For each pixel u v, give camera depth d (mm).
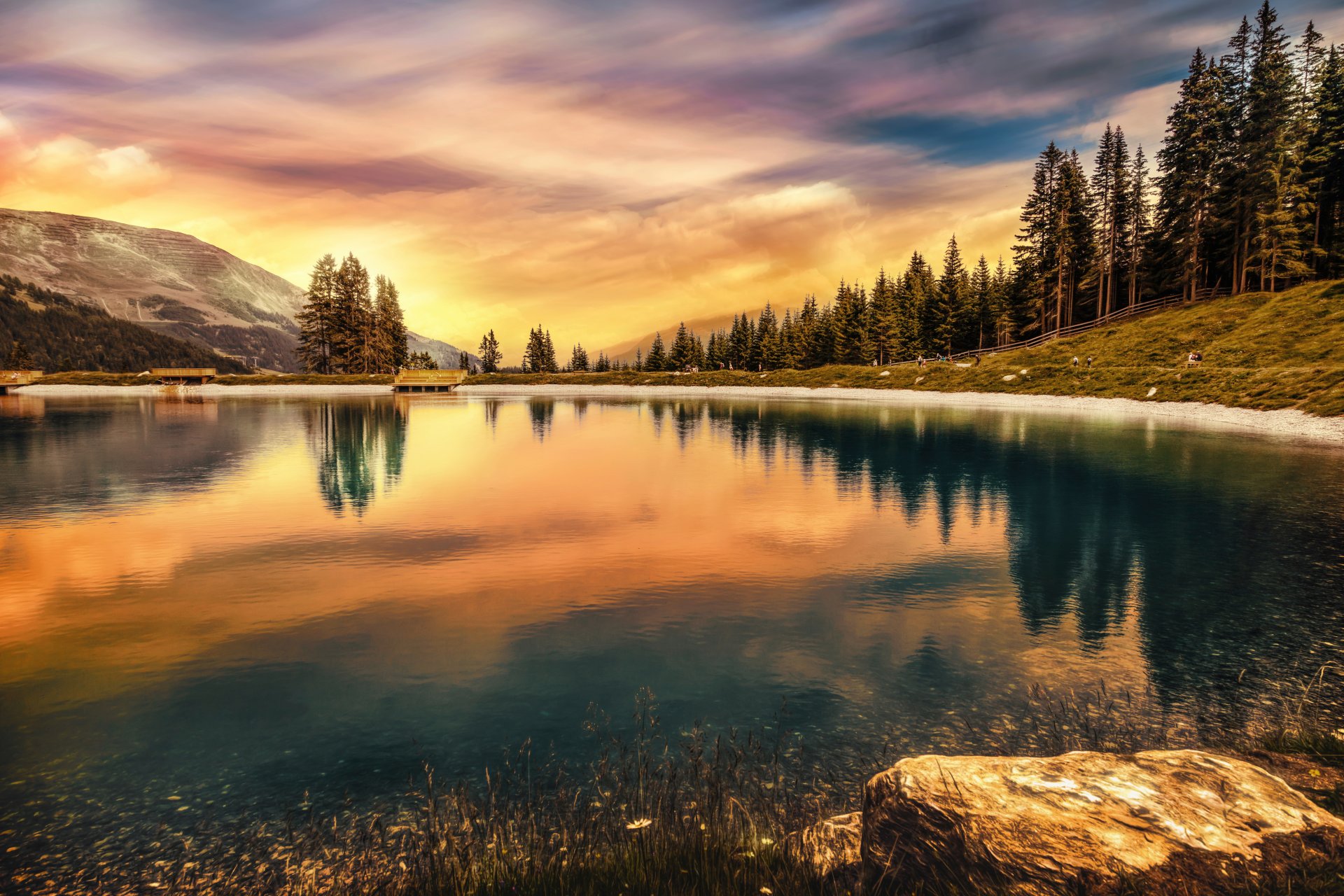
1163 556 10406
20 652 7113
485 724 5648
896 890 3064
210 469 19500
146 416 39219
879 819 3316
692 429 31797
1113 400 41344
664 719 5703
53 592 8992
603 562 10367
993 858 2816
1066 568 9891
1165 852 2701
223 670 6703
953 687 6234
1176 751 3490
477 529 12445
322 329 97562
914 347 89188
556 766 5000
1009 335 82812
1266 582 9156
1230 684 6223
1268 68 54594
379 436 28688
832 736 5395
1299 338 41375
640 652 7098
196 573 9836
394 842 4145
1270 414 30094
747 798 4512
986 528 12297
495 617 8133
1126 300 78375
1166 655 6891
